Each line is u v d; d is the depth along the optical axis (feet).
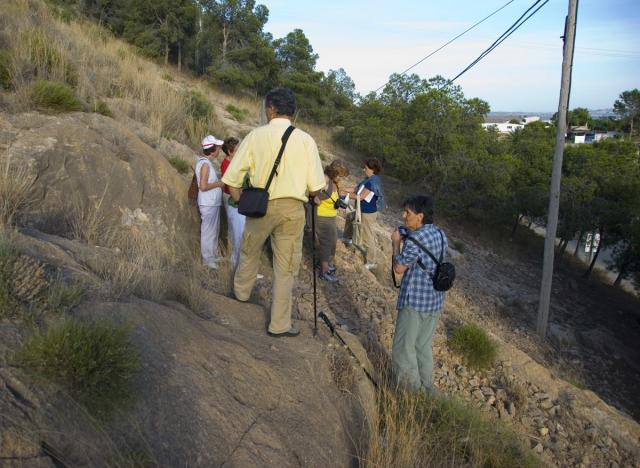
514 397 18.30
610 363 36.58
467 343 19.40
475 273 47.16
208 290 14.64
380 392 13.43
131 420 7.53
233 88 78.48
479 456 12.36
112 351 7.79
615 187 66.33
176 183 19.43
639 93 200.85
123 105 26.66
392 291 23.25
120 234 15.62
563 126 32.68
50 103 19.15
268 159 11.82
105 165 17.04
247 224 13.05
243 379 10.14
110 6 77.46
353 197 25.08
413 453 11.14
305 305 17.93
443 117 61.57
